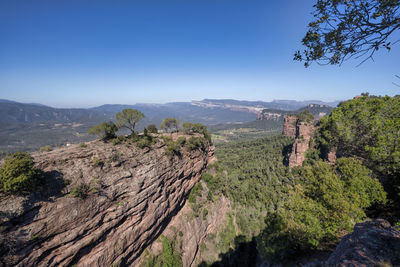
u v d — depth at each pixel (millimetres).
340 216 17234
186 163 52375
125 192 31359
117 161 33000
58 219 22641
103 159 31656
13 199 19969
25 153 22688
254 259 51562
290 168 90250
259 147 154250
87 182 27062
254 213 67562
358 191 20203
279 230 17875
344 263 8438
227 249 52094
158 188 38406
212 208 56875
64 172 26031
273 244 18172
